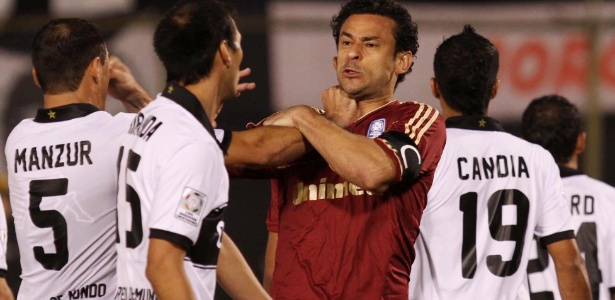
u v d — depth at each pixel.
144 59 25.34
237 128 25.94
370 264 10.80
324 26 26.33
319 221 10.95
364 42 11.20
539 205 13.66
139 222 9.52
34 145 11.88
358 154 10.30
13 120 25.09
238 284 11.15
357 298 10.79
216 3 9.80
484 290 13.21
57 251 11.75
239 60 10.01
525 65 28.05
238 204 24.61
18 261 22.83
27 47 25.23
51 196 11.73
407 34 11.45
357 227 10.83
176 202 9.14
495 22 27.89
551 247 13.91
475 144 13.38
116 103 24.27
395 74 11.48
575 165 16.52
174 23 9.62
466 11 27.80
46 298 11.84
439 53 13.68
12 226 22.89
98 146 11.71
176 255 9.15
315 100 26.50
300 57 26.36
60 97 11.99
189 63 9.59
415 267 13.24
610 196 16.09
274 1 26.92
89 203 11.68
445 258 13.16
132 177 9.60
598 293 15.95
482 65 13.44
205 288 9.66
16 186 12.05
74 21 12.09
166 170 9.23
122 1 25.98
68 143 11.75
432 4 27.62
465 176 13.24
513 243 13.38
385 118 11.18
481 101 13.59
